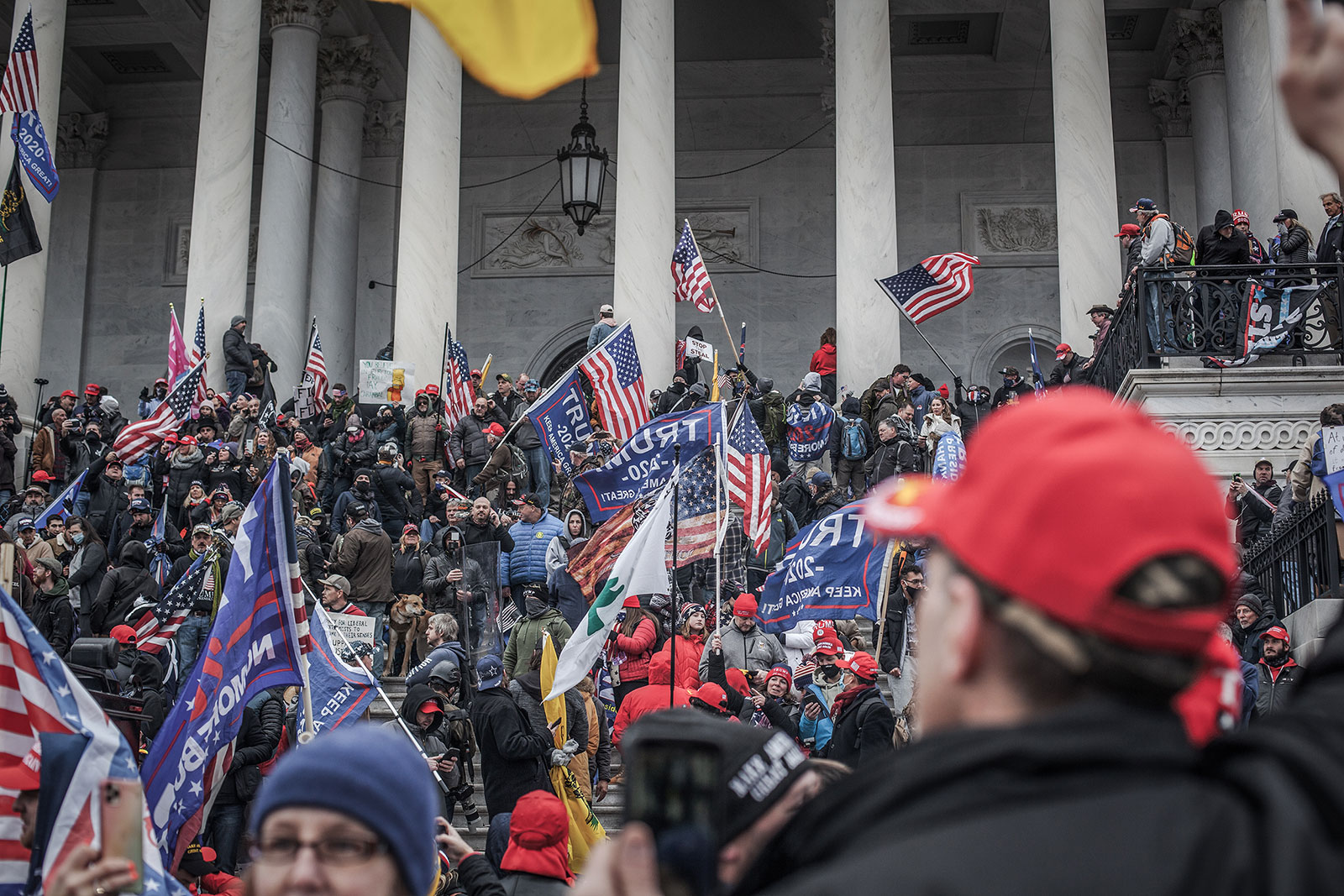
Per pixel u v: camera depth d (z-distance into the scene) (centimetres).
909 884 119
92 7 3712
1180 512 135
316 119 3819
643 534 1064
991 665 141
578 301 3831
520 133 3906
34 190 2838
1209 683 195
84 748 486
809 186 3834
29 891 465
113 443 2228
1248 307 1673
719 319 3775
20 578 1446
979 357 3672
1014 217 3734
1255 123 3003
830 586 1330
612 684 1475
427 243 2859
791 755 273
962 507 145
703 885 159
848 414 2256
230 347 2662
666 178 2838
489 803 956
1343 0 137
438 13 323
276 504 772
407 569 1680
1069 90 2705
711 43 3841
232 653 755
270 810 257
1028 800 128
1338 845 116
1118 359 1834
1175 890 118
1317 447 1345
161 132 4016
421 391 2300
